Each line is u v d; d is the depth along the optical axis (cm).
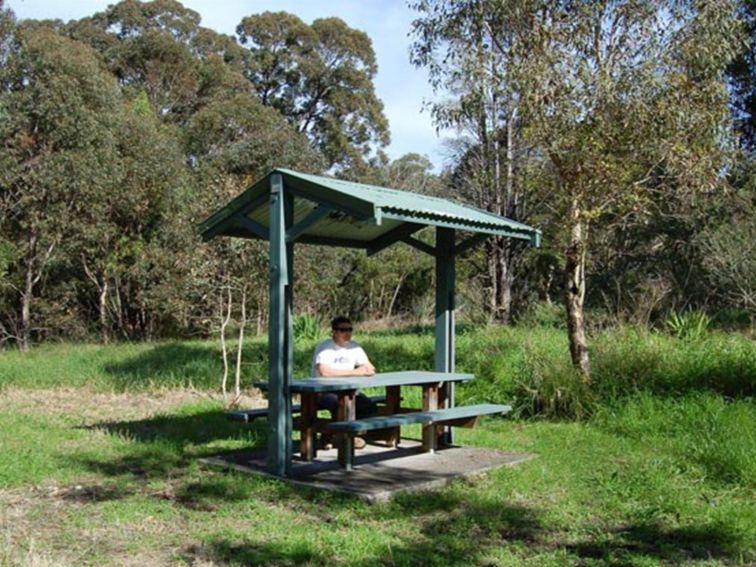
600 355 1166
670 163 1110
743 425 862
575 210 1148
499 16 1197
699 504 636
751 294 1933
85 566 495
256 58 4469
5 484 688
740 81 2298
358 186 772
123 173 2431
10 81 2400
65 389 1360
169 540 548
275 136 2641
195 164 3353
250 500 647
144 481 711
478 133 2183
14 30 2489
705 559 524
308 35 4444
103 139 2386
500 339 1557
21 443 862
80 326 2655
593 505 643
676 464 763
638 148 1109
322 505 635
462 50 1220
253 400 1238
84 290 2727
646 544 552
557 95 1084
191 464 765
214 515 605
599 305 2445
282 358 716
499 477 725
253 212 788
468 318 2489
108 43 3947
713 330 1761
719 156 1140
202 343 2022
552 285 2800
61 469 746
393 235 892
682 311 2034
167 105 3825
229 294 1307
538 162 1489
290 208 717
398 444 877
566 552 532
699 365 1108
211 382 1384
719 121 1125
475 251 2680
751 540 555
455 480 711
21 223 2347
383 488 663
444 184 2894
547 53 1106
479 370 1238
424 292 3309
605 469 755
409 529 576
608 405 1027
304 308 2600
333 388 717
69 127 2316
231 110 3359
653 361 1116
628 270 2552
